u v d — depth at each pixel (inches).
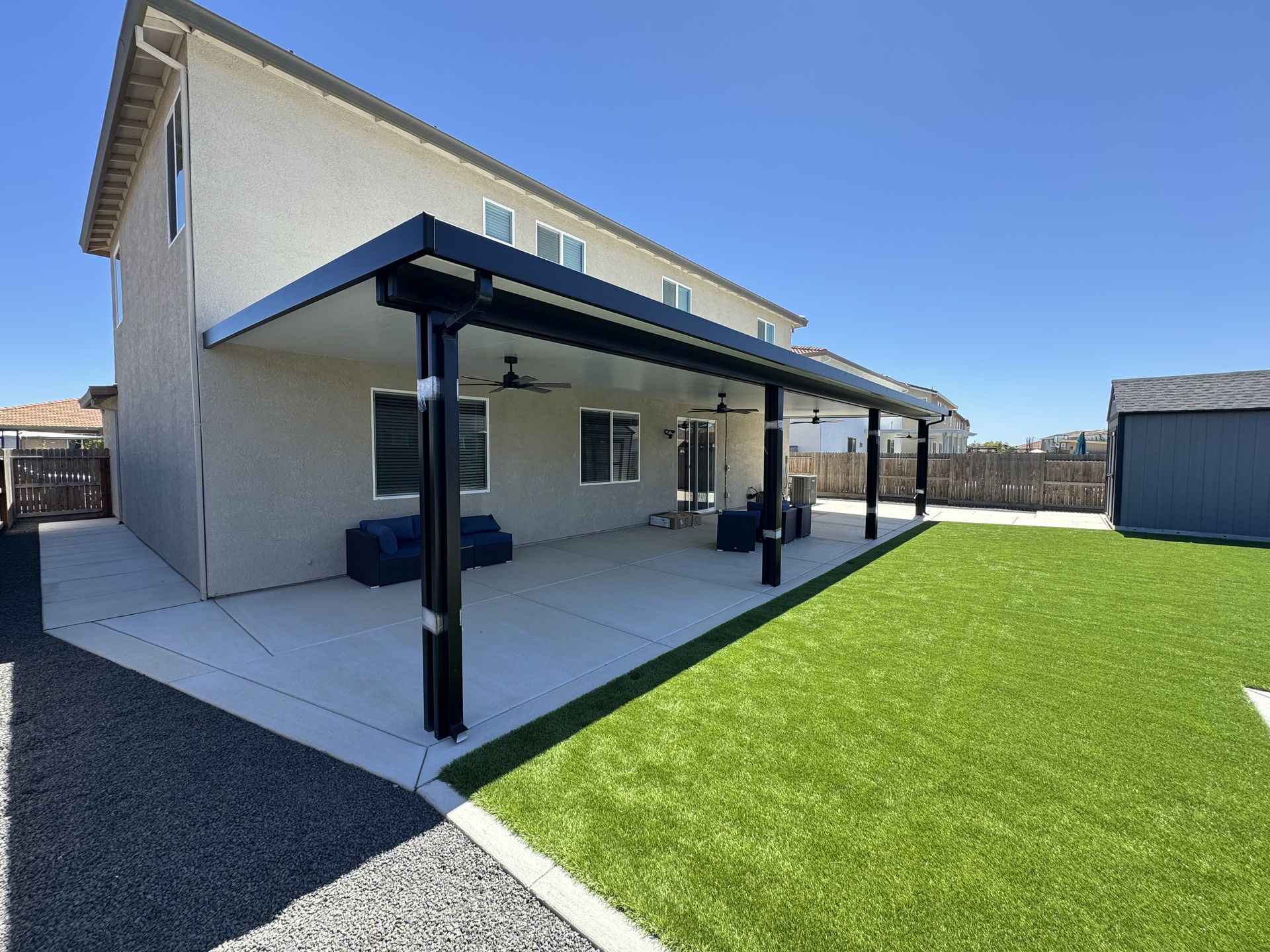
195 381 234.2
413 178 302.8
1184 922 77.4
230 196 239.0
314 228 264.5
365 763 119.6
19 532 429.4
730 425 604.4
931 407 506.3
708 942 74.2
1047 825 98.3
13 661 175.8
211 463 239.5
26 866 89.1
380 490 297.6
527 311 152.6
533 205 370.6
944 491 675.4
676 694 152.9
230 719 139.2
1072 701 148.2
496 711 143.6
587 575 297.4
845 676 164.6
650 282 476.4
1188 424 449.7
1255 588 271.3
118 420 466.9
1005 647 189.0
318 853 92.6
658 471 498.6
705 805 103.8
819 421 683.4
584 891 83.8
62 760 120.9
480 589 266.5
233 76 239.5
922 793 107.8
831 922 77.3
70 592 251.0
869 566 323.6
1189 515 450.6
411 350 252.8
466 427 343.3
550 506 398.9
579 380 342.0
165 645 189.3
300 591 255.4
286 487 262.4
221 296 237.5
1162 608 236.1
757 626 212.4
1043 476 619.8
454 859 91.1
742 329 595.5
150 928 77.3
